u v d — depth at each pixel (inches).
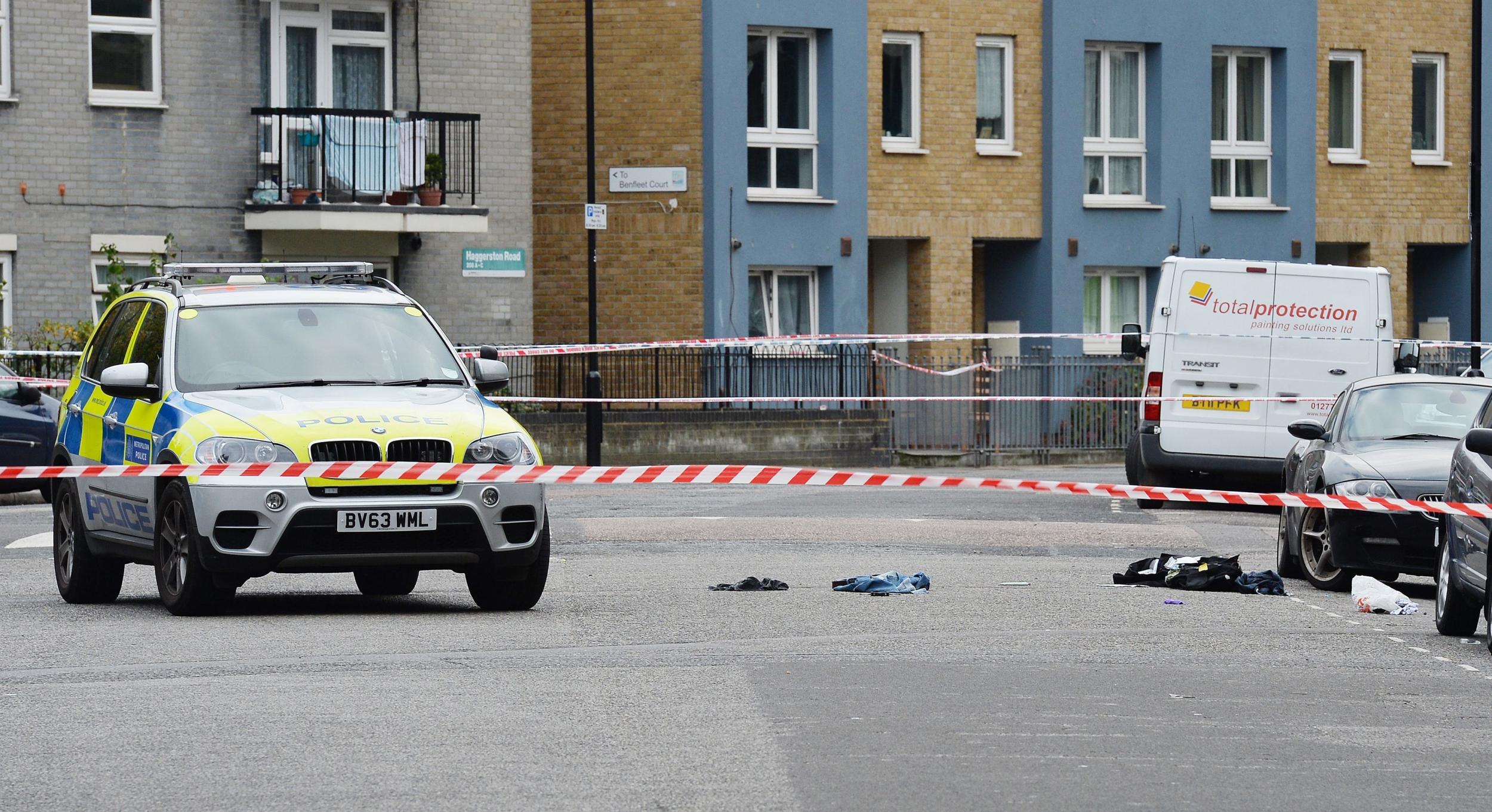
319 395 1566.2
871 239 4569.4
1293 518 1982.0
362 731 1051.3
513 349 3221.0
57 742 1023.6
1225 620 1606.8
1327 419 2148.1
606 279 4261.8
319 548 1470.2
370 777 933.2
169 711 1110.4
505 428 1561.3
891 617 1587.1
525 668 1279.5
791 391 4200.3
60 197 3688.5
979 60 4517.7
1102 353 4564.5
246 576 1465.3
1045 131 4527.6
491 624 1510.8
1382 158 4827.8
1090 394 4266.7
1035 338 4552.2
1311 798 908.0
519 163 4020.7
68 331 3602.4
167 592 1542.8
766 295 4340.6
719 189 4190.5
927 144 4446.4
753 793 900.6
